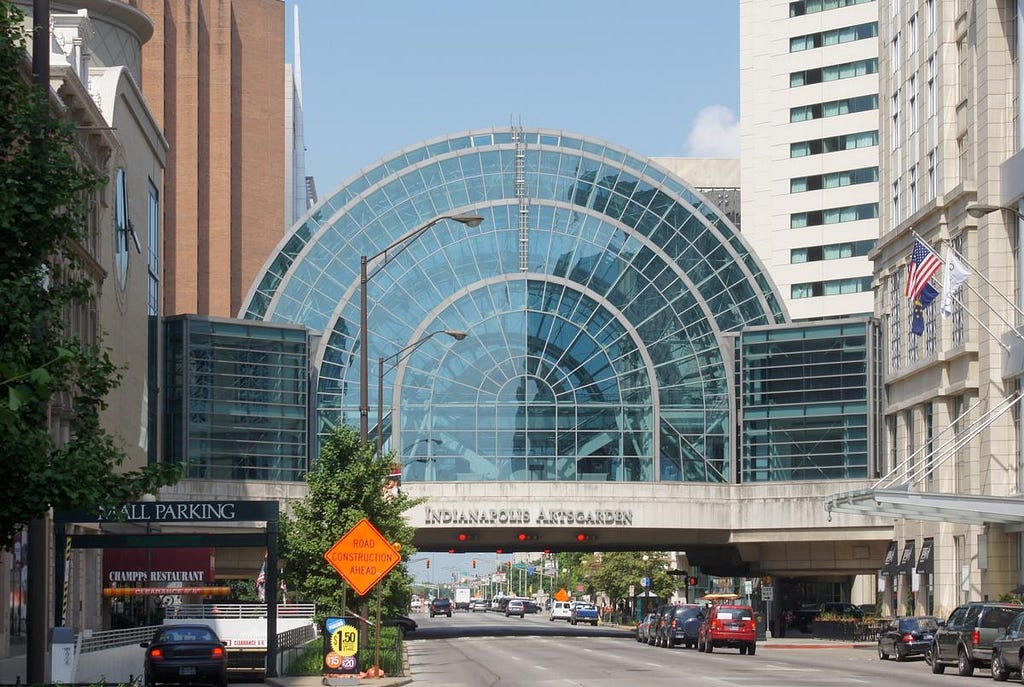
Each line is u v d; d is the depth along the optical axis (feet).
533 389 278.46
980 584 212.02
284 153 396.78
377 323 280.51
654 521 265.75
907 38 248.93
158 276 241.35
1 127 64.69
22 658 138.92
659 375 280.31
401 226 286.05
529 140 290.56
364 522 120.47
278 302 279.08
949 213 226.17
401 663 139.44
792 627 319.06
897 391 253.44
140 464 213.46
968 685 116.06
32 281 63.82
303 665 134.82
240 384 263.70
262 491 261.85
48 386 41.37
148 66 366.43
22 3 196.44
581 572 521.24
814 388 269.44
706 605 204.13
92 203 172.65
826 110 410.93
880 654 178.91
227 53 383.04
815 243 409.90
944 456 207.62
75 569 176.24
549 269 283.59
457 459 275.80
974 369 216.74
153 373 242.37
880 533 259.80
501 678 128.57
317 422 275.80
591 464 276.62
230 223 381.19
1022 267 203.31
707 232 286.25
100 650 125.70
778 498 266.77
